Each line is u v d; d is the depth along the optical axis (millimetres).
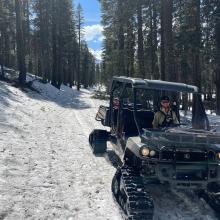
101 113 12680
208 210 7449
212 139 7004
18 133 13078
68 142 13008
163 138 6934
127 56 40688
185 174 6945
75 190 8180
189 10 28266
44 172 9180
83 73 93312
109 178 9156
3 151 10359
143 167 7363
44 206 7176
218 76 27125
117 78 10188
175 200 7863
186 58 31281
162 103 8508
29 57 67625
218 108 27234
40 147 11672
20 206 7043
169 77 21766
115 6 39719
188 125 8617
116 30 42281
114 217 6910
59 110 22688
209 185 7527
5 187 7809
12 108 18109
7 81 30594
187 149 7000
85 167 10000
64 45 53531
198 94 8625
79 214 6980
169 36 21828
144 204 6383
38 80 40625
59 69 46719
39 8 50094
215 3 25938
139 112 9391
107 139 11656
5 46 51344
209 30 26391
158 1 30328
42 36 51938
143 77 32875
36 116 18094
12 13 43531
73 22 62375
